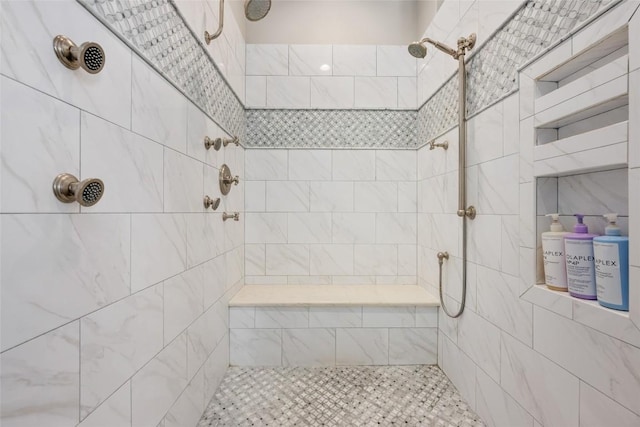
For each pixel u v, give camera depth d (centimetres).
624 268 71
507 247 110
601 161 74
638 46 65
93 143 67
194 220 121
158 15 94
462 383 143
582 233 84
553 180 97
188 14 115
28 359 52
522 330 103
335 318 173
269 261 209
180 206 109
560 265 89
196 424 122
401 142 211
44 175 55
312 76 210
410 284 211
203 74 130
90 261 66
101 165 69
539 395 95
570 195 93
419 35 210
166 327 98
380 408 136
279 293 189
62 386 59
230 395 145
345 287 204
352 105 211
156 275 92
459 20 146
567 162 84
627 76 68
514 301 107
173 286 103
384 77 211
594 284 80
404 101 211
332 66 211
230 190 173
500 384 115
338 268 210
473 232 134
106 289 71
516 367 106
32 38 53
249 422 126
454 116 153
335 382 156
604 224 83
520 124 102
